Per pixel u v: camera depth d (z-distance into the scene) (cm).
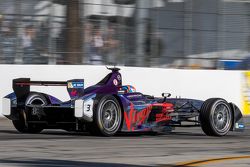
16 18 6034
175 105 4338
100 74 6266
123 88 4128
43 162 2545
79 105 3731
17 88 4053
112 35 6450
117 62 6456
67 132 4381
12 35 6000
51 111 3966
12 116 4066
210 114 4144
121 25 6506
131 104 3994
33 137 3781
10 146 3184
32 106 3978
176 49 6825
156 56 6694
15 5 6038
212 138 4047
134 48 6569
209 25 6988
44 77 6016
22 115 4069
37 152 2916
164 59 6756
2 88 5844
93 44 6334
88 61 6297
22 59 6025
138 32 6600
